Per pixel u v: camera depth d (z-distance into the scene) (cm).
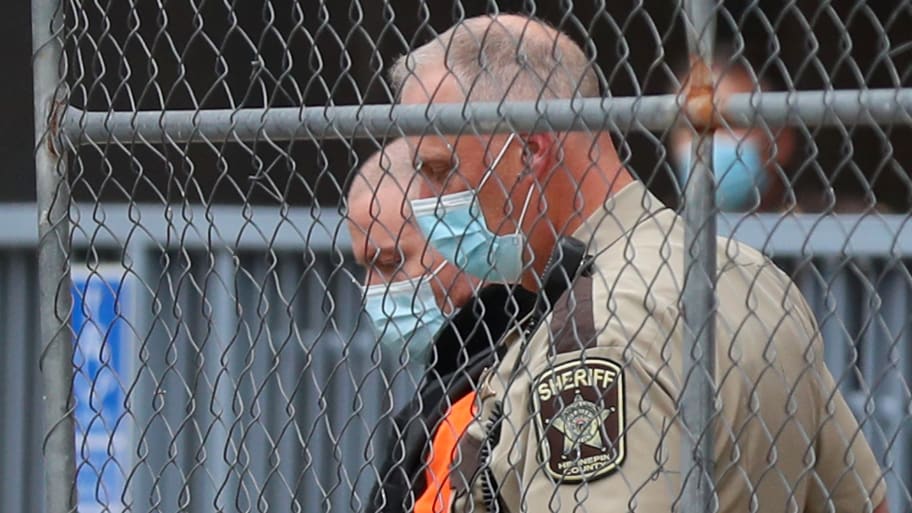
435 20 2028
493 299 959
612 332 780
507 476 810
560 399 783
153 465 1612
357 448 1609
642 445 766
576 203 821
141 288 1616
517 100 845
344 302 1614
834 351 1430
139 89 1458
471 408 866
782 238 1373
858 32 1977
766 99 733
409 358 975
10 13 2447
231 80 1966
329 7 2053
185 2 1908
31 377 1811
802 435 820
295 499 917
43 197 995
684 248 767
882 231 1391
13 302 1805
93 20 1267
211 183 1712
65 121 985
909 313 1398
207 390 1628
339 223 890
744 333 803
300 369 1620
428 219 870
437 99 864
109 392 1616
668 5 1750
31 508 1811
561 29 802
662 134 761
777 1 1984
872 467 909
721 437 774
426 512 923
